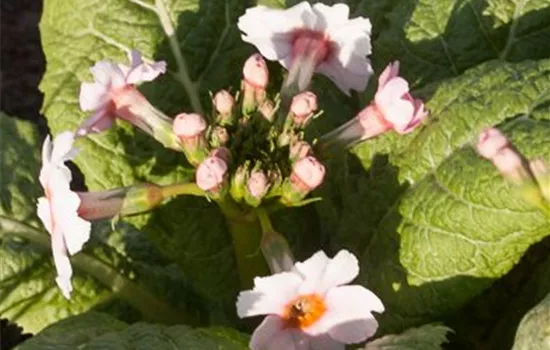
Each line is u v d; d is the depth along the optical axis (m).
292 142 0.26
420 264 0.28
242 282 0.29
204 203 0.31
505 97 0.27
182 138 0.26
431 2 0.31
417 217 0.28
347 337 0.26
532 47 0.31
